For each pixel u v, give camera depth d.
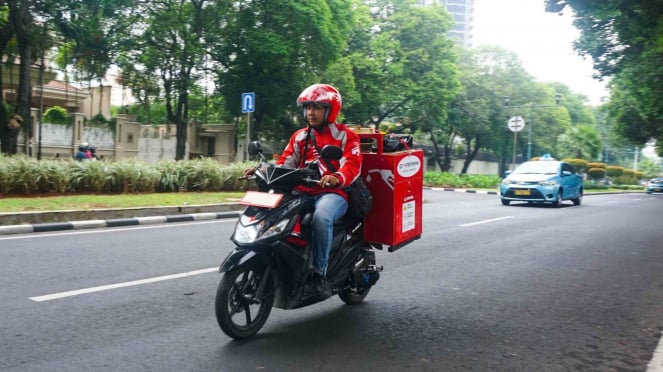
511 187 18.25
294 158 4.67
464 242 9.41
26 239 8.41
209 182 16.05
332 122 4.54
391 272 6.81
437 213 14.65
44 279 5.83
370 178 4.97
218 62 28.23
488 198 23.02
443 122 40.56
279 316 4.85
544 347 4.19
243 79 28.08
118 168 14.06
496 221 12.86
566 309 5.30
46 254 7.20
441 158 56.59
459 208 16.67
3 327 4.28
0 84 19.75
